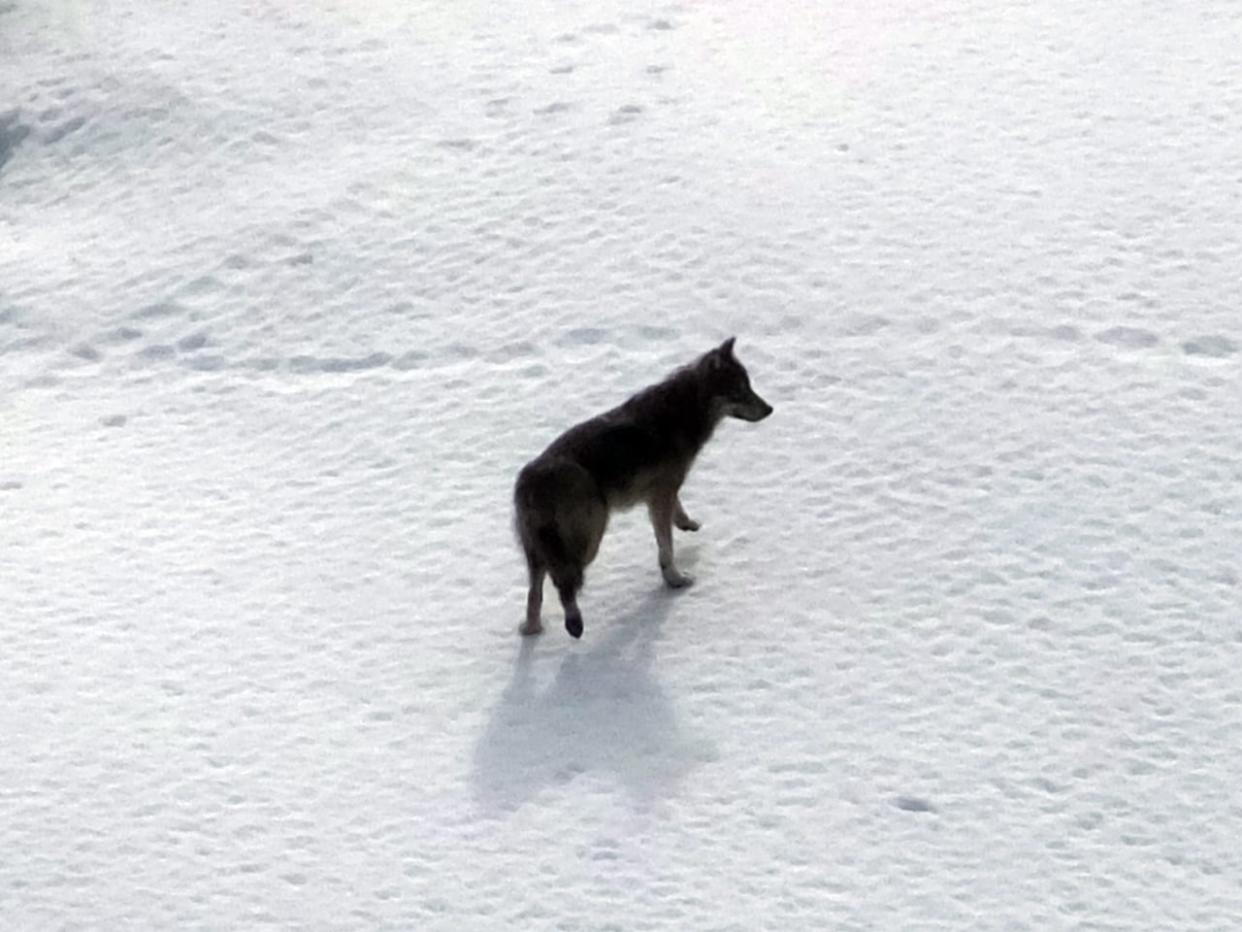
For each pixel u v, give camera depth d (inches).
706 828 397.7
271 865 394.6
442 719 427.8
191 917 383.2
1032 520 470.3
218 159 650.2
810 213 584.7
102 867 395.2
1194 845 391.9
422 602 460.8
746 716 422.9
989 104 632.4
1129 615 443.2
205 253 604.4
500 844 396.8
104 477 513.3
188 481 509.4
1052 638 438.3
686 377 445.1
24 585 473.7
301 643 450.9
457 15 709.9
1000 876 386.0
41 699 438.3
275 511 494.9
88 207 642.2
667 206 594.2
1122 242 566.6
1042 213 579.5
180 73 690.2
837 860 390.0
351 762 418.3
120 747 424.5
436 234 597.3
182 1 736.3
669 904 382.0
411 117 653.9
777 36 679.7
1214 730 414.9
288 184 631.8
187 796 411.8
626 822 399.9
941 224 576.7
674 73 660.7
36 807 410.3
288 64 689.6
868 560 462.0
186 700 436.8
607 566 467.5
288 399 540.1
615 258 576.1
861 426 504.1
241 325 573.9
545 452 429.7
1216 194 584.7
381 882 389.7
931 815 398.9
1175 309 539.5
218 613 461.1
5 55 720.3
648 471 436.8
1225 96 629.9
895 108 632.4
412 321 564.7
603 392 525.7
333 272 589.0
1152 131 614.5
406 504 492.4
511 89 660.7
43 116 684.7
